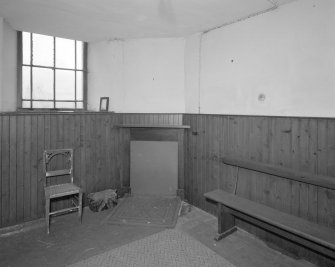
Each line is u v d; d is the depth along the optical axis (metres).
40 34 3.75
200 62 3.71
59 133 3.52
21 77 3.61
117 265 2.43
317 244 2.15
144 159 4.06
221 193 3.12
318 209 2.47
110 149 4.02
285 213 2.55
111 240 2.89
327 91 2.41
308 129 2.51
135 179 4.11
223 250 2.72
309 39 2.52
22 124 3.23
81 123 3.72
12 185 3.19
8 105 3.44
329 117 2.39
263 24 2.91
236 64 3.22
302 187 2.59
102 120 3.91
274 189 2.83
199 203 3.77
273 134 2.81
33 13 3.04
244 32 3.12
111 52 4.07
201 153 3.69
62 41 3.95
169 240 2.89
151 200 3.94
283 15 2.72
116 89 4.08
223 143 3.37
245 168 3.10
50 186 3.36
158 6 2.87
